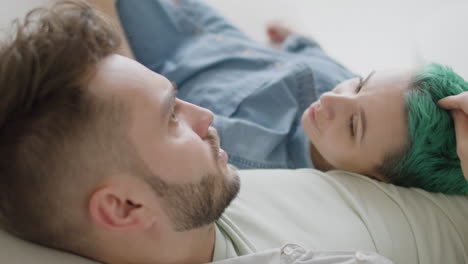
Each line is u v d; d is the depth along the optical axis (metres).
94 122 0.51
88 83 0.52
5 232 0.58
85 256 0.60
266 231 0.71
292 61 1.15
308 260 0.64
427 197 0.80
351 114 0.83
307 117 0.90
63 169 0.52
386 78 0.82
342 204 0.78
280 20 1.44
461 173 0.80
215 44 1.17
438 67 0.83
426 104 0.76
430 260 0.72
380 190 0.80
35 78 0.50
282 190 0.79
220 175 0.63
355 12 1.40
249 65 1.15
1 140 0.51
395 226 0.74
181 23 1.21
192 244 0.64
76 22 0.55
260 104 1.07
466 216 0.79
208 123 0.64
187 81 1.12
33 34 0.54
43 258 0.56
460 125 0.75
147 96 0.55
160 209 0.58
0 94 0.50
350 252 0.66
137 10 1.16
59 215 0.55
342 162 0.87
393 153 0.80
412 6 1.32
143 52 1.17
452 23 1.18
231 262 0.63
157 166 0.55
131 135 0.53
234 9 1.46
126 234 0.58
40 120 0.50
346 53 1.32
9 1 0.96
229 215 0.73
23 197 0.53
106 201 0.54
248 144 0.99
